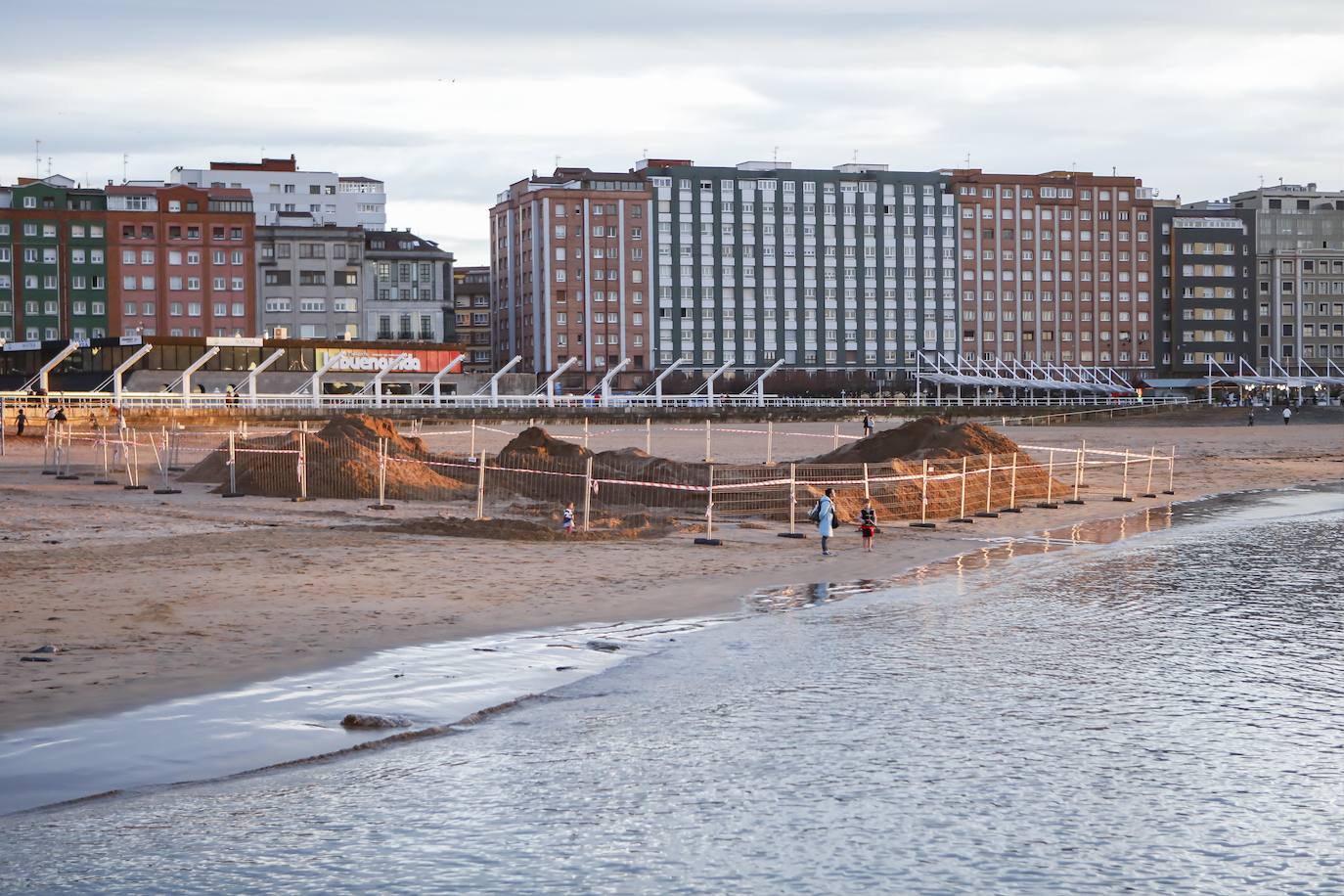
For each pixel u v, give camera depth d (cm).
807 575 2861
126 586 2489
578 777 1345
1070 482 5700
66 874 1079
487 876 1083
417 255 15712
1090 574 2912
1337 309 19650
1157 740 1497
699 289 17000
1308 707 1656
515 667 1855
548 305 16425
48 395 9344
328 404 11088
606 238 16588
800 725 1556
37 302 14362
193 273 14862
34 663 1791
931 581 2797
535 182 17262
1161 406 14500
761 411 13388
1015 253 18225
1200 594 2627
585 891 1055
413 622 2183
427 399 11956
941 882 1077
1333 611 2409
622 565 2919
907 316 17825
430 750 1434
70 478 5153
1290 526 4019
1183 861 1127
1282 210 19750
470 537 3388
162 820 1205
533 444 5131
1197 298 19275
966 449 5094
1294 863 1123
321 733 1491
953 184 18062
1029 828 1205
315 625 2131
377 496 4403
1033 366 17262
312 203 18638
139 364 11400
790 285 17350
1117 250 18650
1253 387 18075
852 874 1093
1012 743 1481
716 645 2050
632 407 12875
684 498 4334
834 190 17538
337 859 1116
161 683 1702
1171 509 4653
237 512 3981
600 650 1998
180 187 14925
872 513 3356
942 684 1783
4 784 1295
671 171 16938
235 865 1102
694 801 1273
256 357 12100
